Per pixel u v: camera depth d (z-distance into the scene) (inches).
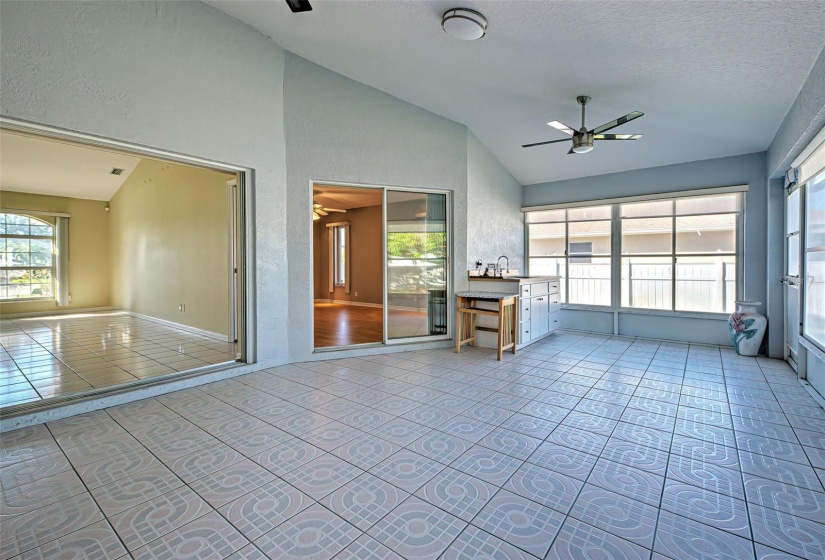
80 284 354.6
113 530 68.7
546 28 122.6
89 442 102.3
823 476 85.4
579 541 65.6
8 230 326.6
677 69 134.8
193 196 247.3
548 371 167.5
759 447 98.8
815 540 65.7
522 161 249.0
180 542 65.6
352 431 108.5
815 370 143.1
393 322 207.8
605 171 245.6
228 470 88.5
